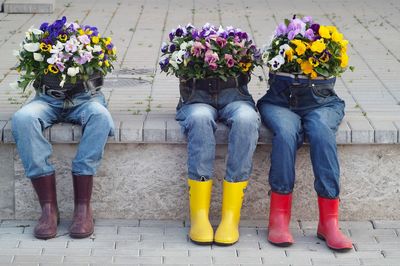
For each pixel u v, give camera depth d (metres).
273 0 10.84
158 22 9.42
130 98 6.50
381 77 7.18
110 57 5.73
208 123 5.33
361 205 5.77
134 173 5.70
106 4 10.49
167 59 5.62
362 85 6.92
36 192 5.52
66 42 5.36
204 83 5.55
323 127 5.32
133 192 5.74
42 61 5.44
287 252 5.30
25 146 5.36
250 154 5.36
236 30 5.56
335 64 5.50
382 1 10.78
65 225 5.66
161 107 6.21
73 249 5.31
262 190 5.73
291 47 5.48
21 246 5.34
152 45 8.34
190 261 5.16
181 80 5.63
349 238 5.52
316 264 5.14
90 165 5.41
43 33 5.51
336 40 5.48
